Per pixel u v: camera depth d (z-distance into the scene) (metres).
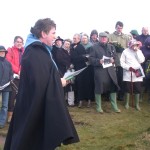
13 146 3.71
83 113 9.31
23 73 3.81
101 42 9.34
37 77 3.69
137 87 9.75
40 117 3.75
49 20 3.99
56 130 3.64
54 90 3.73
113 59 9.30
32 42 3.89
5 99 8.40
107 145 6.65
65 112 3.73
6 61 8.41
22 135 3.65
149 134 6.91
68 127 3.67
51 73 3.78
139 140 6.63
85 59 9.66
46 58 3.82
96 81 9.27
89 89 9.80
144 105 10.22
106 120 8.71
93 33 10.52
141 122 8.54
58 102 3.70
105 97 10.59
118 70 10.05
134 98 10.62
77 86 9.90
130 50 9.84
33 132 3.74
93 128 8.05
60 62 9.45
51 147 3.62
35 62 3.75
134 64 9.75
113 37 10.33
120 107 9.94
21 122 3.74
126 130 7.83
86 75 9.77
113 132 7.69
